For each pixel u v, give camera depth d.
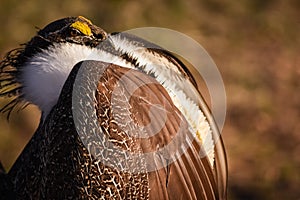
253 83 21.30
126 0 22.20
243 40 23.23
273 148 19.20
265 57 22.75
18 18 20.38
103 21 21.45
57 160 7.57
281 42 23.48
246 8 24.33
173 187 7.91
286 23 24.11
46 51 8.02
